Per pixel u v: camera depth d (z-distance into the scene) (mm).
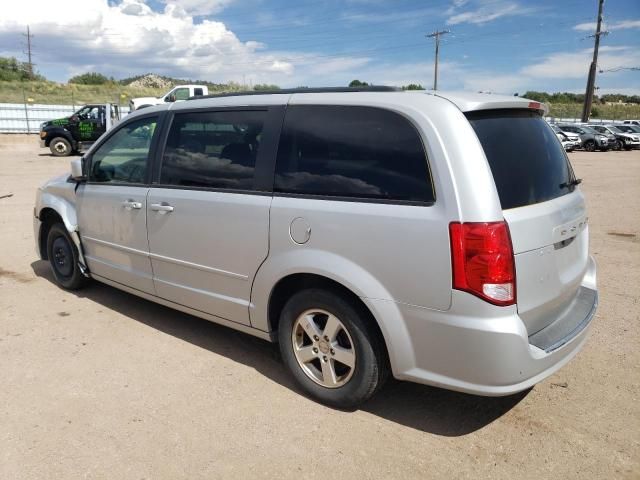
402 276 2836
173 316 4797
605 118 76062
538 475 2744
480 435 3070
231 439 3014
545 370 2871
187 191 3887
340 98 3205
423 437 3051
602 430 3121
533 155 3127
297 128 3342
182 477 2709
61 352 4062
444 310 2736
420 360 2885
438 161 2748
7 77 61469
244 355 4055
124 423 3152
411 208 2812
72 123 22328
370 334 3062
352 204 3012
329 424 3164
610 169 19828
